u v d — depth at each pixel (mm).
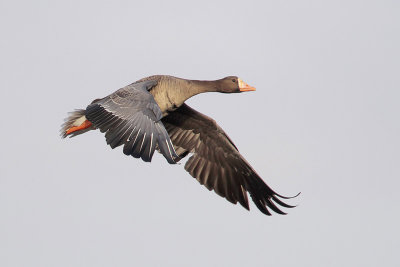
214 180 15906
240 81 15984
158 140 12281
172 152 12266
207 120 15648
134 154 12195
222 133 15719
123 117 12664
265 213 15570
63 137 15086
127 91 13180
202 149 16000
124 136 12445
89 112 13078
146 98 12828
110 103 13031
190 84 15117
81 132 15258
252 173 15633
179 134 16000
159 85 14641
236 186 15836
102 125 12758
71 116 15117
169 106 14773
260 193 15633
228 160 15883
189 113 15641
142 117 12523
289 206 15281
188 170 15945
